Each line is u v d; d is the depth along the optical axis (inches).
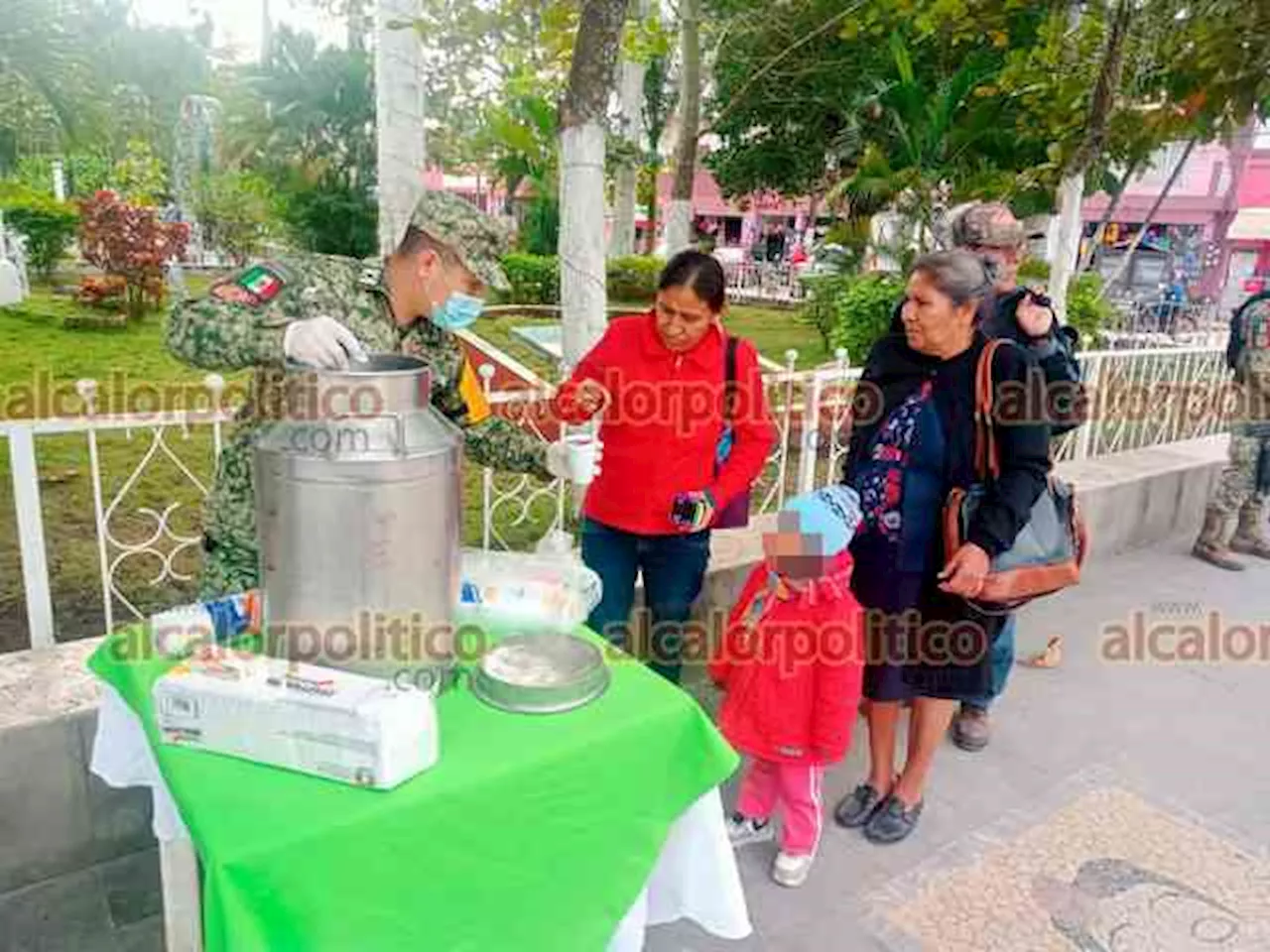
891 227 355.6
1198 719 130.0
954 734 122.9
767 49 518.6
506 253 74.4
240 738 49.7
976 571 87.0
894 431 95.3
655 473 99.3
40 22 344.5
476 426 78.2
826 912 90.2
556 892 54.8
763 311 648.4
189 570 143.6
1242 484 185.2
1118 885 95.1
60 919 84.0
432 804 48.4
